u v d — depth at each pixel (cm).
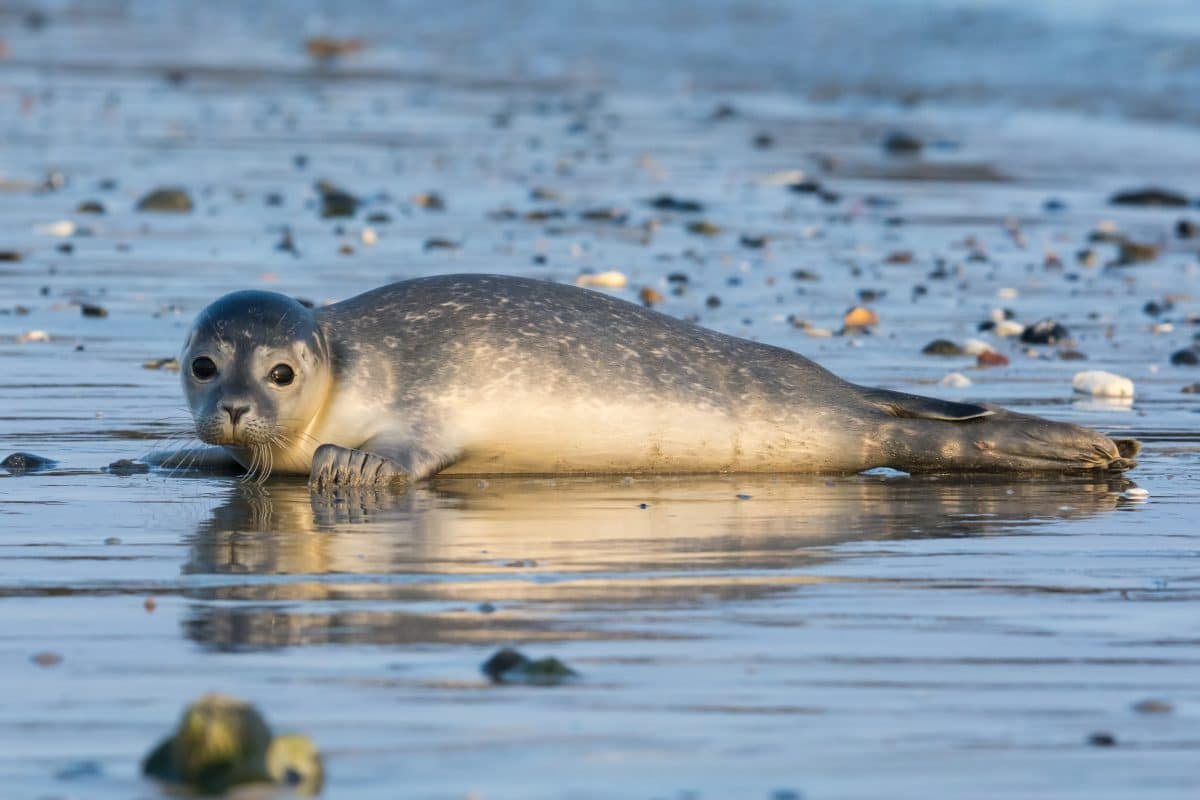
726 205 5953
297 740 1355
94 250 4856
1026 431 2730
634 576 1997
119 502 2425
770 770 1394
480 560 2067
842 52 10806
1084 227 5628
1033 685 1612
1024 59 10169
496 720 1498
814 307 4259
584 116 8319
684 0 13488
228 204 5703
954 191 6369
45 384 3291
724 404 2722
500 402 2650
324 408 2636
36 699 1544
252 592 1908
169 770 1352
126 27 11994
